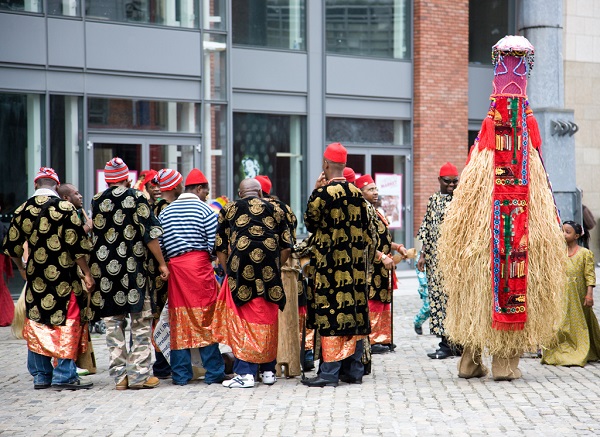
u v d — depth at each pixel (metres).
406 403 8.02
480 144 9.05
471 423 7.23
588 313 10.33
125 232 8.70
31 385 9.16
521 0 21.39
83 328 9.10
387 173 21.39
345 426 7.14
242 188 8.98
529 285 8.95
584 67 24.23
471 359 9.24
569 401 8.06
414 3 21.52
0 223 14.05
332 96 20.48
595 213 24.41
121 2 17.44
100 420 7.50
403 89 21.47
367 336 9.36
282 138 19.91
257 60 19.42
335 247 8.79
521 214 8.90
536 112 20.44
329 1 20.48
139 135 17.64
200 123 18.34
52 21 16.67
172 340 9.04
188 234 9.02
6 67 16.22
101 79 17.23
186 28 18.12
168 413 7.72
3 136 16.36
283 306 8.81
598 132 24.39
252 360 8.77
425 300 12.38
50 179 8.98
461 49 22.06
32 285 8.80
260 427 7.15
